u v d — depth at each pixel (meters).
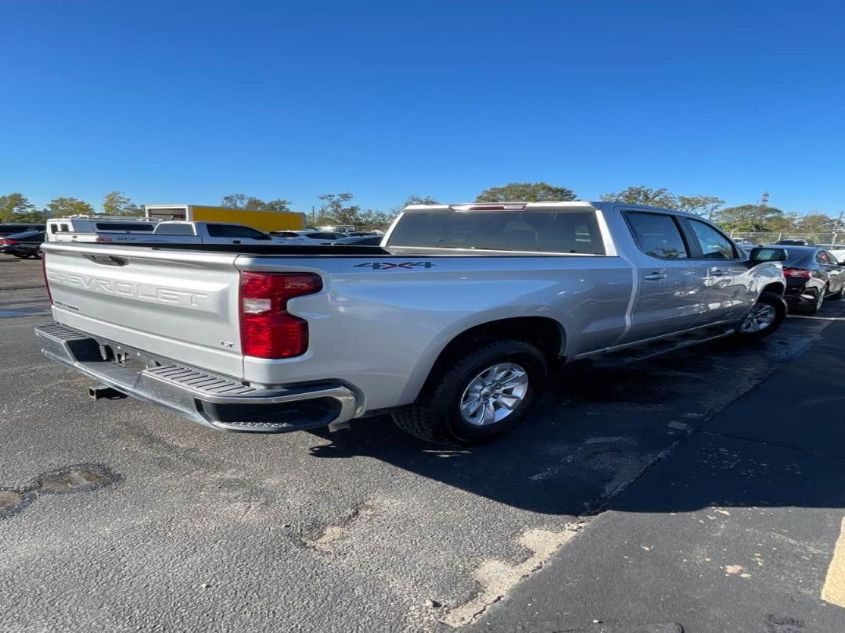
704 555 2.55
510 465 3.46
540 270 3.65
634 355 4.84
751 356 6.54
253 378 2.56
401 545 2.62
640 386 5.17
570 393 4.92
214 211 30.02
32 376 5.10
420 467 3.41
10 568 2.38
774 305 7.20
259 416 2.60
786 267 10.34
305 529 2.73
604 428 4.08
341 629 2.08
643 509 2.96
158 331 3.02
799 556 2.55
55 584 2.29
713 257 5.75
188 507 2.91
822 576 2.41
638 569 2.44
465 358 3.38
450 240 5.39
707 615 2.16
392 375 2.95
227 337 2.63
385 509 2.93
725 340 7.26
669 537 2.69
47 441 3.67
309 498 3.02
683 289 5.11
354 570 2.43
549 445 3.76
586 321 4.09
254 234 18.14
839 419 4.33
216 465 3.38
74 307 3.74
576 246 4.56
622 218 4.56
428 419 3.36
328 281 2.62
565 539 2.68
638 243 4.64
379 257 2.86
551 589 2.31
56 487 3.08
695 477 3.32
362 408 2.92
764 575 2.41
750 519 2.86
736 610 2.19
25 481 3.14
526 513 2.91
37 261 24.78
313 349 2.61
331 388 2.71
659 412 4.45
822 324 9.20
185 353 2.88
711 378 5.49
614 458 3.58
